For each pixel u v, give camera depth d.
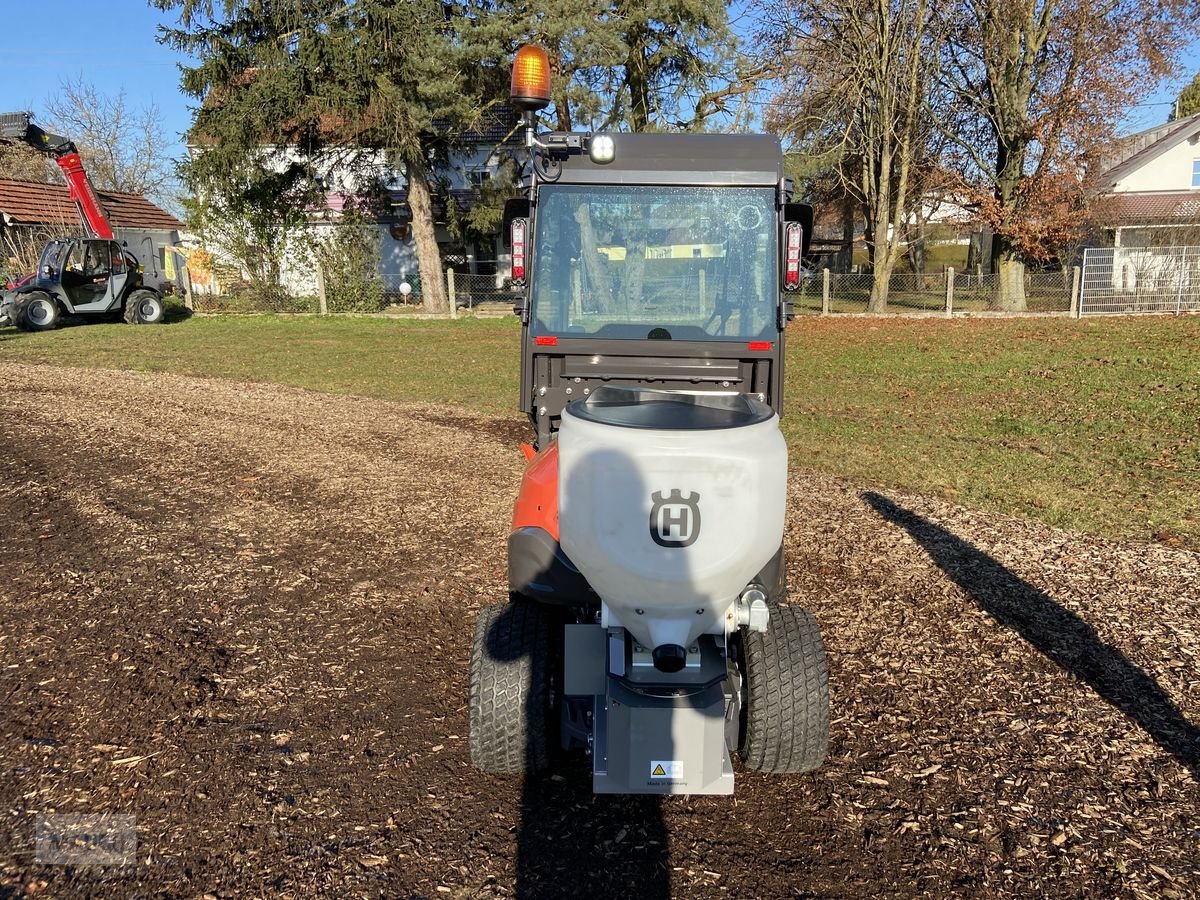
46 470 8.45
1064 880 2.98
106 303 23.03
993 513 7.03
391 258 33.78
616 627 2.92
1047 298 24.25
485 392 13.10
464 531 6.69
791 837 3.21
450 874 3.01
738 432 2.69
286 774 3.58
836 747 3.79
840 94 25.33
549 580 3.24
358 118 23.59
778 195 3.95
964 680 4.38
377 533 6.64
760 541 2.69
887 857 3.10
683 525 2.64
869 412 11.37
